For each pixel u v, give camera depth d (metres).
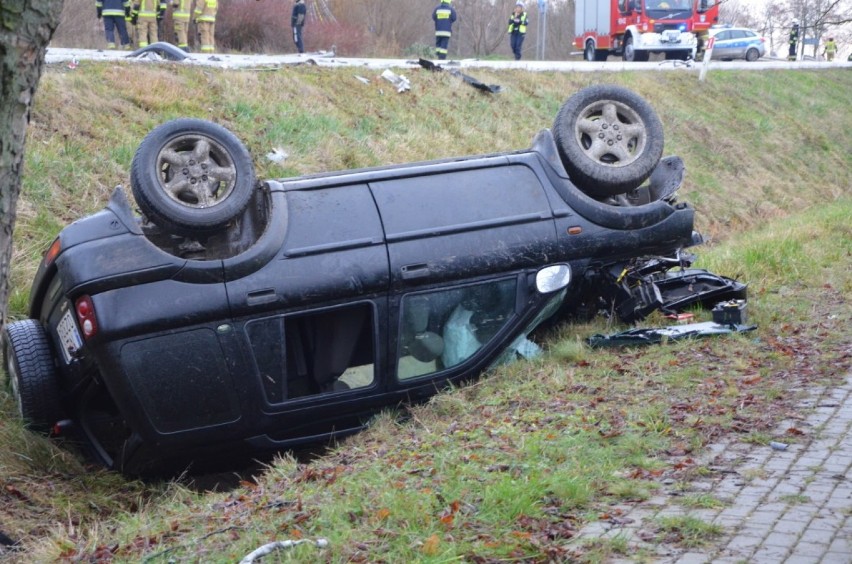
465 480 5.07
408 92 18.70
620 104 7.91
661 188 8.43
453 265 7.01
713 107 26.20
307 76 17.50
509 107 20.42
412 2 36.06
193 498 6.07
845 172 26.80
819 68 34.16
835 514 4.57
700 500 4.77
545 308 7.42
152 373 6.28
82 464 6.88
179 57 16.31
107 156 11.99
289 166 14.10
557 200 7.50
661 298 8.27
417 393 7.05
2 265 4.00
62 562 4.88
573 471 5.14
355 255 6.76
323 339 6.83
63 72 13.79
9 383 7.26
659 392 6.64
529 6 46.75
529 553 4.18
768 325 8.38
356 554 4.25
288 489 5.51
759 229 19.50
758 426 5.91
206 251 6.88
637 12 31.58
